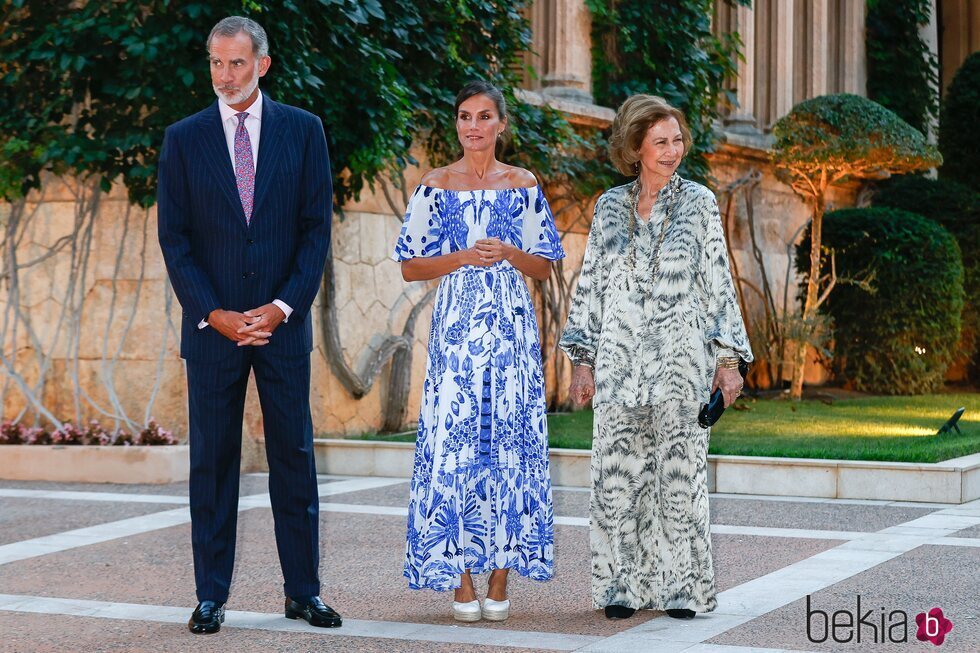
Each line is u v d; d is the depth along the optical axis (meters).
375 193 24.25
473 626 10.74
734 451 19.58
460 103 11.32
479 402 10.90
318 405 22.88
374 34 22.61
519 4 26.89
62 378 21.19
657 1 30.98
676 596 10.96
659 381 11.02
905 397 33.78
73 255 21.05
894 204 38.50
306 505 10.97
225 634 10.45
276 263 10.84
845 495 18.19
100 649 9.98
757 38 38.09
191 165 10.70
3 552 14.09
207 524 10.75
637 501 11.09
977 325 38.00
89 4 19.89
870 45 43.19
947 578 12.42
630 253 11.21
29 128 20.11
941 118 41.19
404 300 24.92
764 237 37.12
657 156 11.07
